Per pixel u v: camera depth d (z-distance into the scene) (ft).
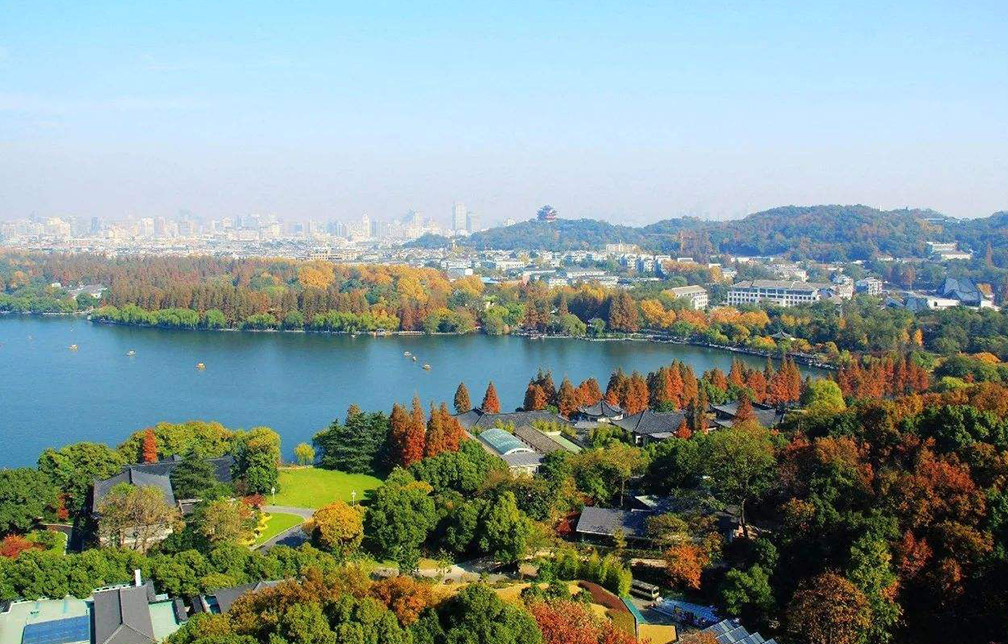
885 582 363.97
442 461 585.63
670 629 379.55
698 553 438.81
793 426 611.47
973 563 369.71
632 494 558.97
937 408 491.31
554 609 351.05
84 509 567.18
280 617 315.99
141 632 360.89
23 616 385.29
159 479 564.71
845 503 424.87
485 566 476.54
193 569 420.36
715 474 491.72
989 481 412.57
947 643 362.33
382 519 485.15
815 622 351.67
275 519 563.07
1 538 517.96
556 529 512.22
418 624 317.42
